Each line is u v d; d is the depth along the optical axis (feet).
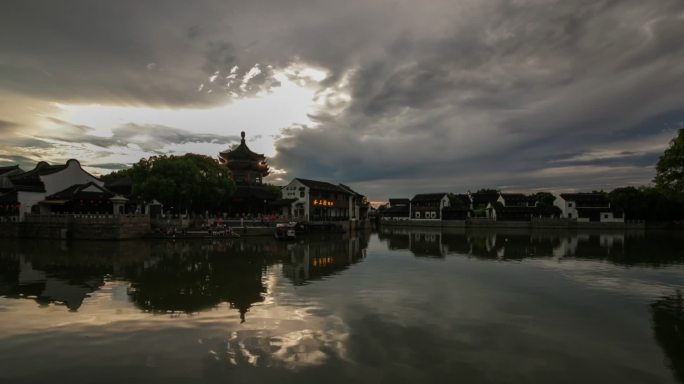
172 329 47.75
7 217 168.55
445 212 350.84
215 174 199.41
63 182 188.44
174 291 68.23
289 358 39.34
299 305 59.31
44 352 40.57
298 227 217.36
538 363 38.75
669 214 293.23
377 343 43.62
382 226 373.61
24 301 60.85
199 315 53.72
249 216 230.07
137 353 40.40
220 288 71.00
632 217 306.35
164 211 213.25
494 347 42.75
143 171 186.39
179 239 162.40
